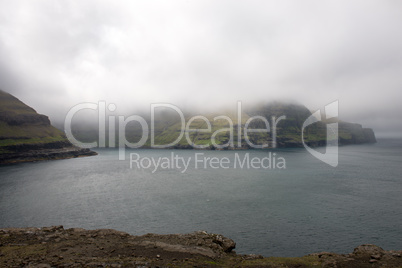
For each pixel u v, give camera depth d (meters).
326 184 116.81
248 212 75.44
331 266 23.98
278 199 90.19
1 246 25.61
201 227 63.88
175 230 61.97
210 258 24.77
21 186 118.12
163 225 65.44
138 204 85.75
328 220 68.19
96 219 70.69
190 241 29.14
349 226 63.94
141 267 20.61
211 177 139.50
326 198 91.00
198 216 72.25
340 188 107.69
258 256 27.70
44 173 161.00
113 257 23.02
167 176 144.88
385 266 23.52
